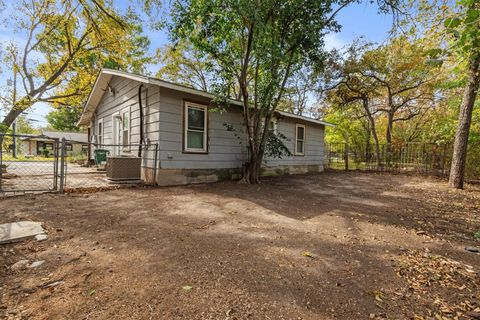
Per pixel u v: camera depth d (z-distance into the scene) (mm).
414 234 3584
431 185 8359
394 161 13172
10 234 2979
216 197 5680
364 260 2686
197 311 1759
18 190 5391
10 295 1901
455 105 10453
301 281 2211
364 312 1825
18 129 27297
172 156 7246
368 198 6137
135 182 6879
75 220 3699
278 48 6109
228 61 6852
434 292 2121
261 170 10227
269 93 7520
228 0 5113
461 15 2246
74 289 1987
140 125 7719
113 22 10547
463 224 4113
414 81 14945
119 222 3682
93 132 12953
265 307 1830
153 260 2496
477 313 1841
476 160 9578
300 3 6109
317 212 4668
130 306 1792
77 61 15016
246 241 3094
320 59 7453
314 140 13367
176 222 3766
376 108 19109
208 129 8164
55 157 5703
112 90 9742
